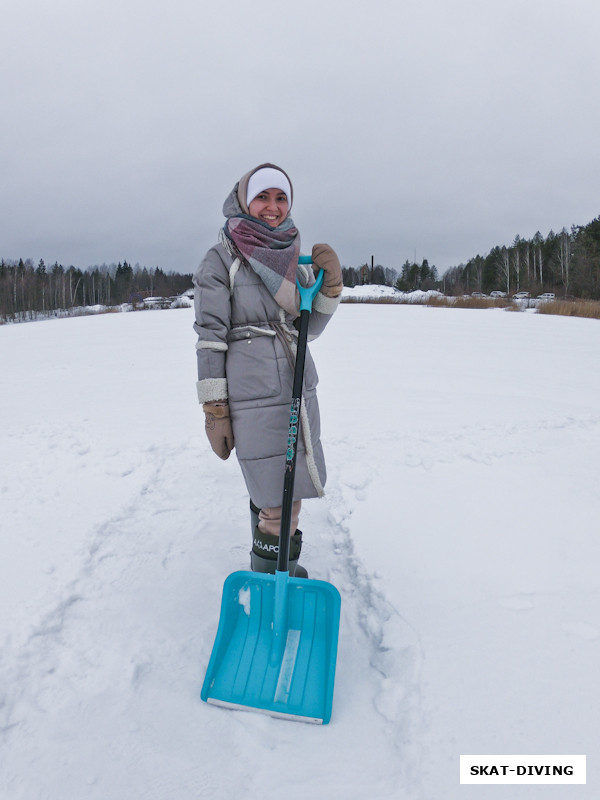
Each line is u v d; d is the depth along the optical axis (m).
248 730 1.66
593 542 2.69
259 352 2.04
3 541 2.73
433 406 5.40
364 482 3.45
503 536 2.76
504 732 1.62
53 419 5.04
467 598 2.26
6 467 3.78
